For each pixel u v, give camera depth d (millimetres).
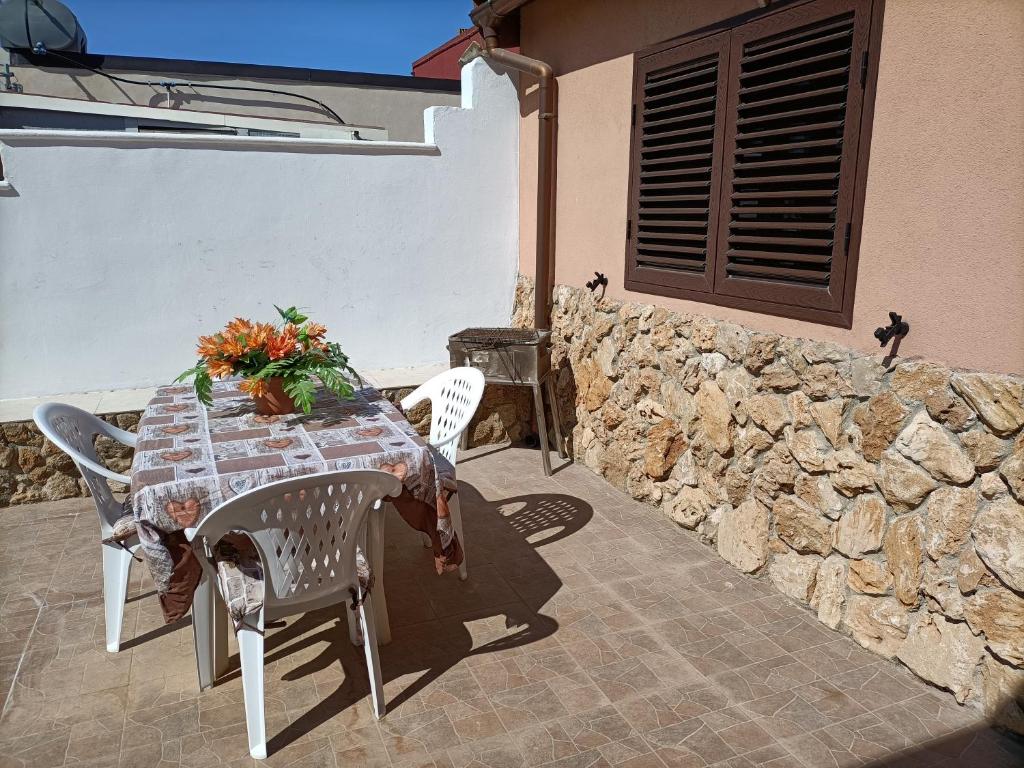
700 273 3568
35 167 4277
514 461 4906
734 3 3211
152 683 2531
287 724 2316
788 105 2998
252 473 2242
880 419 2611
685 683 2529
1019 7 2082
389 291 5320
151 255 4652
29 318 4438
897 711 2375
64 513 4004
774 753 2189
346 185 5039
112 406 4316
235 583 2209
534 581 3266
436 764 2141
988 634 2279
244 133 7141
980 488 2283
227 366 2744
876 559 2676
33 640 2787
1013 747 2201
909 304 2504
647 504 4109
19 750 2193
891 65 2504
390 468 2418
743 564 3316
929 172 2395
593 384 4586
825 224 2809
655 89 3787
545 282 5055
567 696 2459
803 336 2977
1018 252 2141
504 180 5480
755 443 3223
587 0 4340
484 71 5234
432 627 2893
